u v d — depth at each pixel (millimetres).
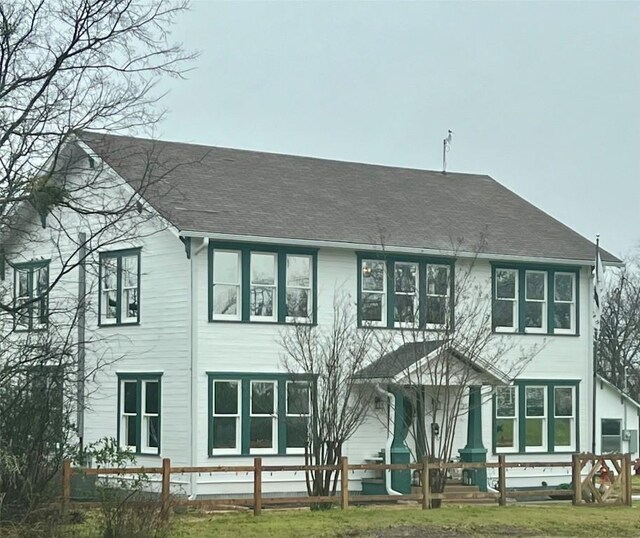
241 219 32906
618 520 26750
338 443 28359
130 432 33844
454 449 35812
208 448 31828
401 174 41875
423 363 32281
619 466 32844
